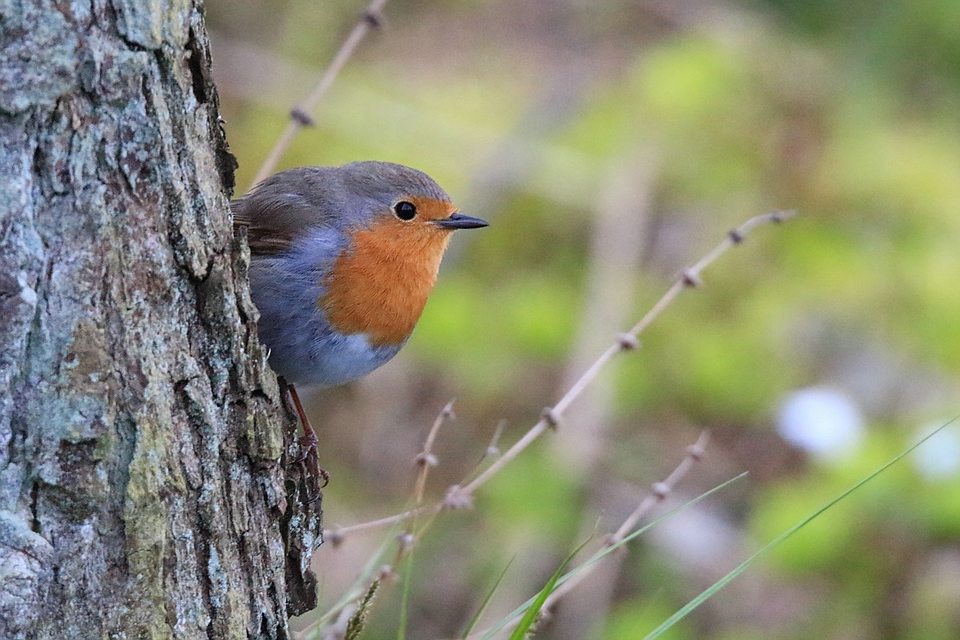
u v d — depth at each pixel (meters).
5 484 4.82
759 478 12.57
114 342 5.01
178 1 5.14
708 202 14.66
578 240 14.49
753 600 11.26
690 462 7.60
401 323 8.24
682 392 13.19
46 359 4.84
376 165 8.42
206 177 5.42
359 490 12.67
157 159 5.09
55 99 4.73
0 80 4.64
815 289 13.82
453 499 7.10
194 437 5.40
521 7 17.05
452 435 12.96
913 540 10.84
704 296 13.84
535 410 13.01
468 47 16.50
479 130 15.34
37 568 4.88
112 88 4.89
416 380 13.37
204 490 5.41
